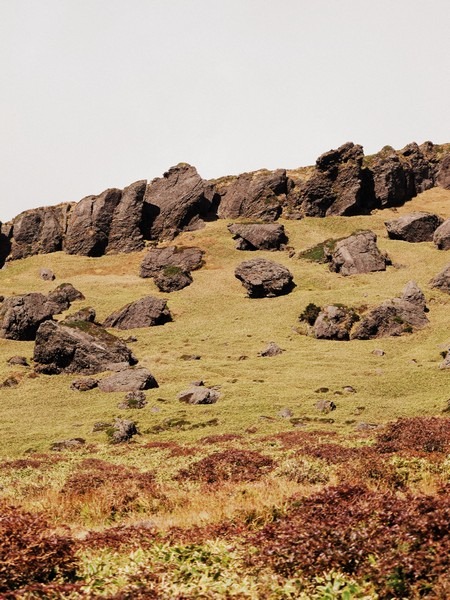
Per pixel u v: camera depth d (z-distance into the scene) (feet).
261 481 63.87
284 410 183.93
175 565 29.50
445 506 29.37
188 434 168.14
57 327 275.59
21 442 174.91
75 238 572.51
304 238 539.70
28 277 504.02
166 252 503.20
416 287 332.39
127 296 428.15
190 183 606.14
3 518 31.22
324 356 266.57
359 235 440.45
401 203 632.38
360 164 608.60
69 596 25.04
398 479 56.39
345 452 76.13
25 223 595.88
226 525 37.81
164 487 65.82
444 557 25.30
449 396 183.01
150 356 287.89
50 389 244.22
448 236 448.65
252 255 504.84
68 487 69.05
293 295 390.01
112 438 168.14
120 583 26.86
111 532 37.19
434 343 276.00
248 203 615.16
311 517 32.01
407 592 24.70
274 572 27.53
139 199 582.35
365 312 323.16
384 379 219.00
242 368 255.70
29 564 27.61
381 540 27.35
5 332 334.85
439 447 71.41
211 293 422.41
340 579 25.71
